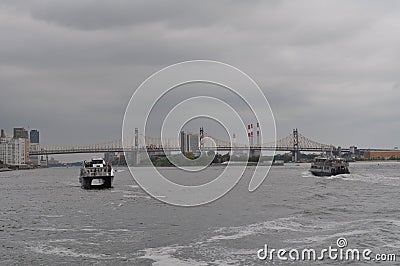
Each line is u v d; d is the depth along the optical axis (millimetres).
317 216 83688
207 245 61125
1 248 62031
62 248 61562
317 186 163125
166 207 103438
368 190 141625
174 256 56125
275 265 51406
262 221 79125
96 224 80562
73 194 145125
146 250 59344
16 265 54094
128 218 86750
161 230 73000
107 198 128125
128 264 53375
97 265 53375
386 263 51531
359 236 63938
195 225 76938
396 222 75250
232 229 72000
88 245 63000
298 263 52031
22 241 66500
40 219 88750
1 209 107438
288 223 76125
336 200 112562
